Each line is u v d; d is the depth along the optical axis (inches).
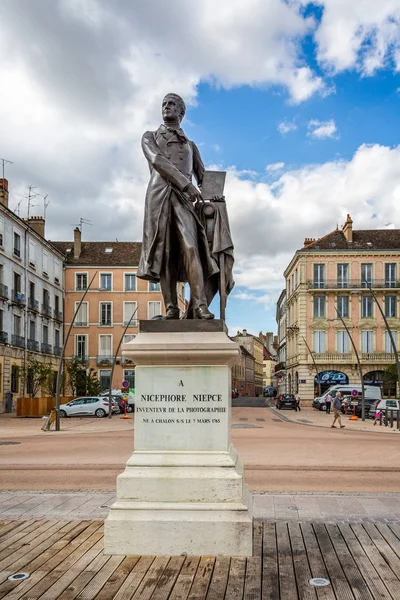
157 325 202.8
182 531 185.8
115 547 188.1
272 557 190.4
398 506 281.3
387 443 703.7
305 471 436.8
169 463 192.1
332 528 231.6
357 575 174.6
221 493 188.4
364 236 2164.1
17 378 1659.7
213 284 224.1
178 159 224.5
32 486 362.6
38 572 175.9
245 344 4896.7
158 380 197.9
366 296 2078.0
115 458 533.6
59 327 2111.2
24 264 1732.3
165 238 217.5
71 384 1733.5
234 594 158.1
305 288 2091.5
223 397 195.3
